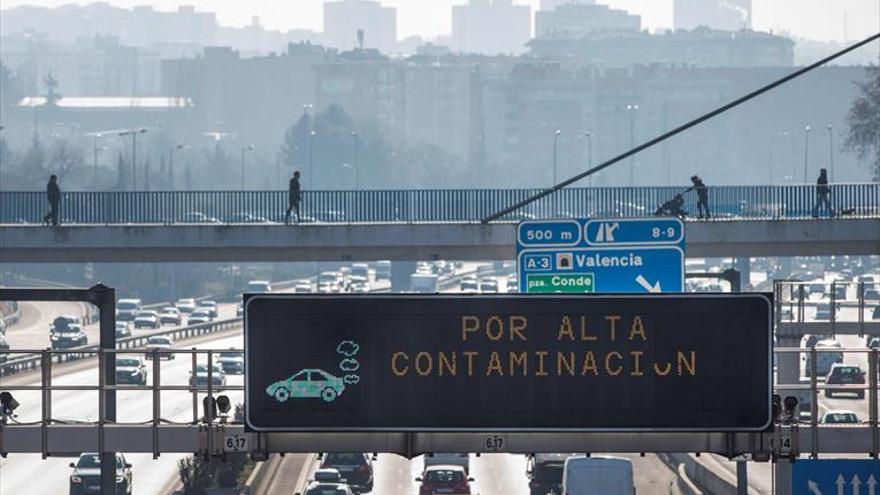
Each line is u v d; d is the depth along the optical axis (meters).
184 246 191.75
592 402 77.50
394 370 77.25
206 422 82.75
